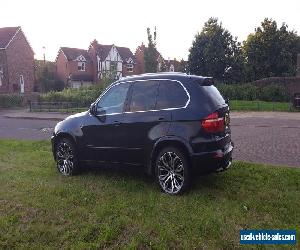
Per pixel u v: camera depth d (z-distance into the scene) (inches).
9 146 456.4
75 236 188.9
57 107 1283.2
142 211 212.7
